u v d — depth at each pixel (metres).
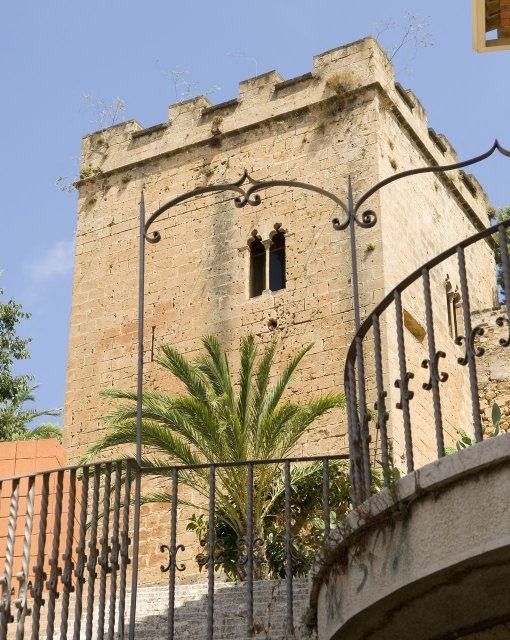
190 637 11.18
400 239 28.61
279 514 20.91
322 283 27.91
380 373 7.54
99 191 32.84
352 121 29.44
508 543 5.97
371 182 28.42
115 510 8.98
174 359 22.16
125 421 22.75
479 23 9.71
